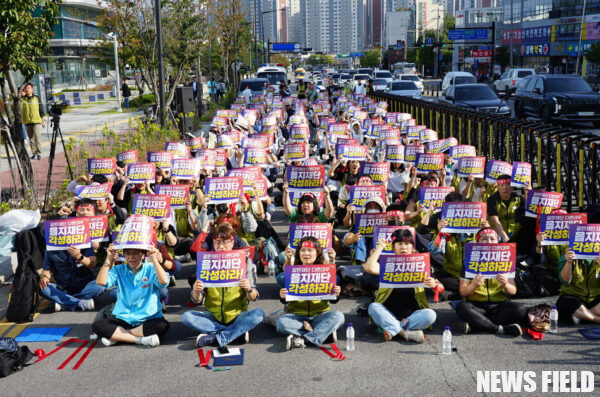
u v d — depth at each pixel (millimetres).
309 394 5684
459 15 94812
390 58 118500
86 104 45781
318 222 8516
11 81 13547
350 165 11516
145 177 10445
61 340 7145
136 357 6609
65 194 13859
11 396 5797
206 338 6781
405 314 7008
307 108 29438
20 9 12430
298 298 6785
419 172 12273
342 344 6840
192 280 8422
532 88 27547
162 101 24219
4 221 10031
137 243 6832
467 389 5730
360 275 8422
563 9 70312
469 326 7023
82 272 8305
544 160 13953
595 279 7203
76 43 67562
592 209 9023
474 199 11406
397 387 5789
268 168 15414
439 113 22812
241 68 61531
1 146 23062
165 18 28344
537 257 8508
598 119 24938
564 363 6219
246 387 5844
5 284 9328
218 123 19219
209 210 10758
